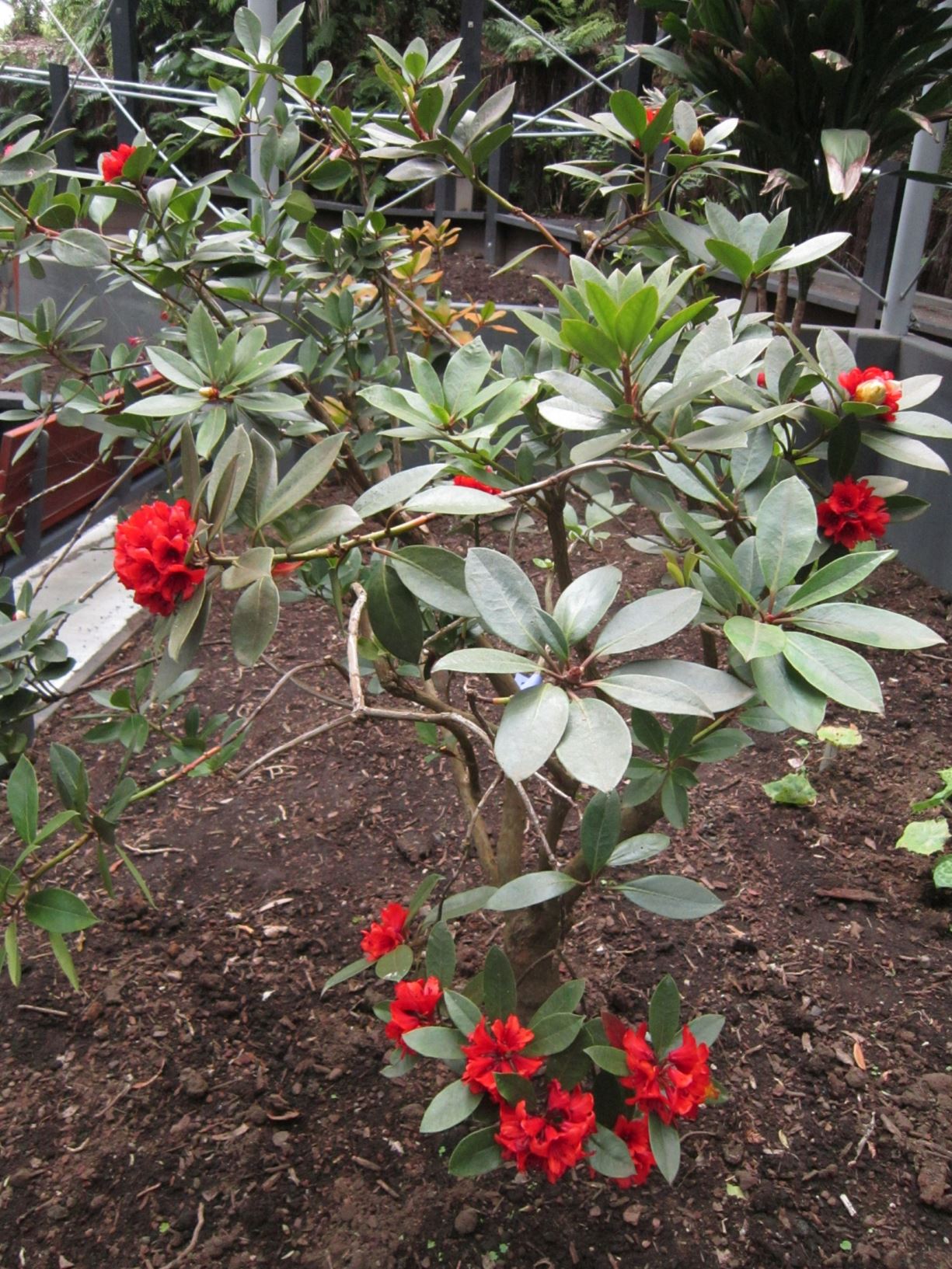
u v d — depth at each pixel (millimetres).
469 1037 1260
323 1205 1611
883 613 1004
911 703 2980
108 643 3184
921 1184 1640
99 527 3865
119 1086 1818
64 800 1516
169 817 2537
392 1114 1765
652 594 1049
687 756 1435
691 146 1914
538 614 1015
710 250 1415
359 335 2312
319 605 3574
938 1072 1854
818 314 4969
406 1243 1551
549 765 1575
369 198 2242
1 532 2150
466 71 5199
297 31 4602
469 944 2076
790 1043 1912
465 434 1360
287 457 3807
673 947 2119
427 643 1723
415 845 2398
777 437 1449
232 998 2002
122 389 2266
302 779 2684
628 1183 1365
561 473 1255
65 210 1868
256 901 2256
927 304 4875
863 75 2553
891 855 2406
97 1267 1524
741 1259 1537
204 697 3031
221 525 1057
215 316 2092
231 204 6496
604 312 1094
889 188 4160
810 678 948
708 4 2639
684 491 1314
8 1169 1668
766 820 2531
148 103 6773
